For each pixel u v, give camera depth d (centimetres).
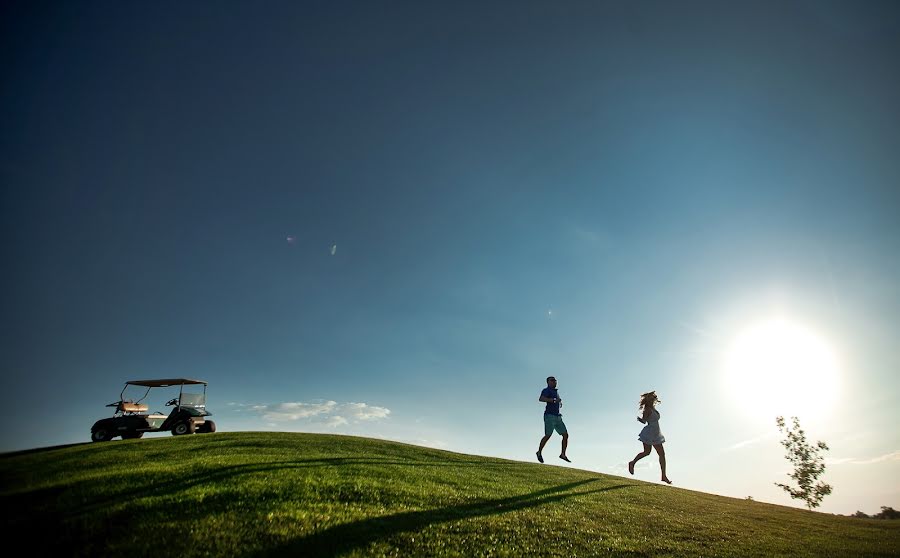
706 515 1219
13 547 660
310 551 654
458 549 731
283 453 1489
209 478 988
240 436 1959
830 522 1342
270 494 902
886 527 1355
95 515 755
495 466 1747
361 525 775
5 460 1439
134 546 651
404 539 739
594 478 1714
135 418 2533
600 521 1000
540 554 752
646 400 1563
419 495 1032
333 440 1942
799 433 2477
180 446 1608
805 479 2386
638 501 1304
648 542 879
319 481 1030
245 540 681
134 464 1233
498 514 941
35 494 905
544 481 1497
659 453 1506
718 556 830
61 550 647
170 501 822
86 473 1122
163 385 2739
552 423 1598
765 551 895
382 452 1762
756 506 1541
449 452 2011
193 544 662
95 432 2497
